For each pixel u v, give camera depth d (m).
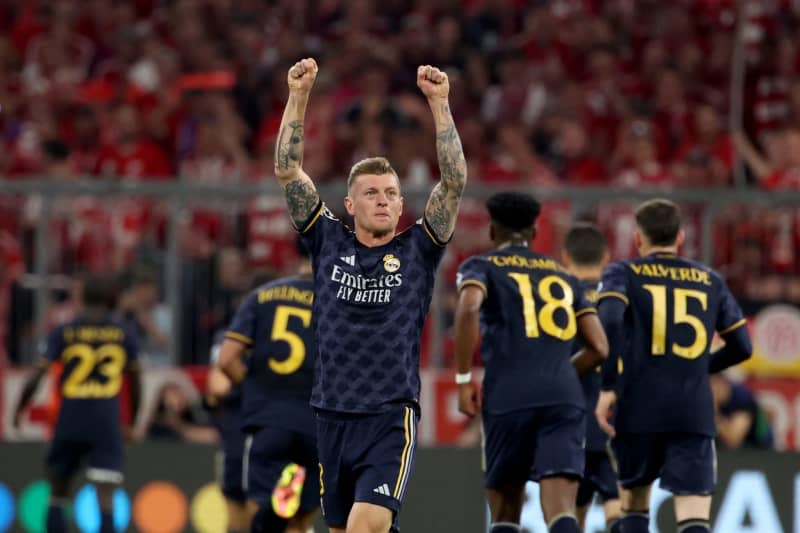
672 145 45.34
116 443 32.16
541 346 23.52
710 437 23.97
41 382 34.00
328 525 20.28
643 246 24.75
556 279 23.88
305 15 53.47
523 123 45.75
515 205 24.14
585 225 26.97
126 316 34.59
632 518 24.55
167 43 53.34
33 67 53.22
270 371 26.20
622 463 24.34
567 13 51.47
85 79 53.66
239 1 53.53
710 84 47.81
